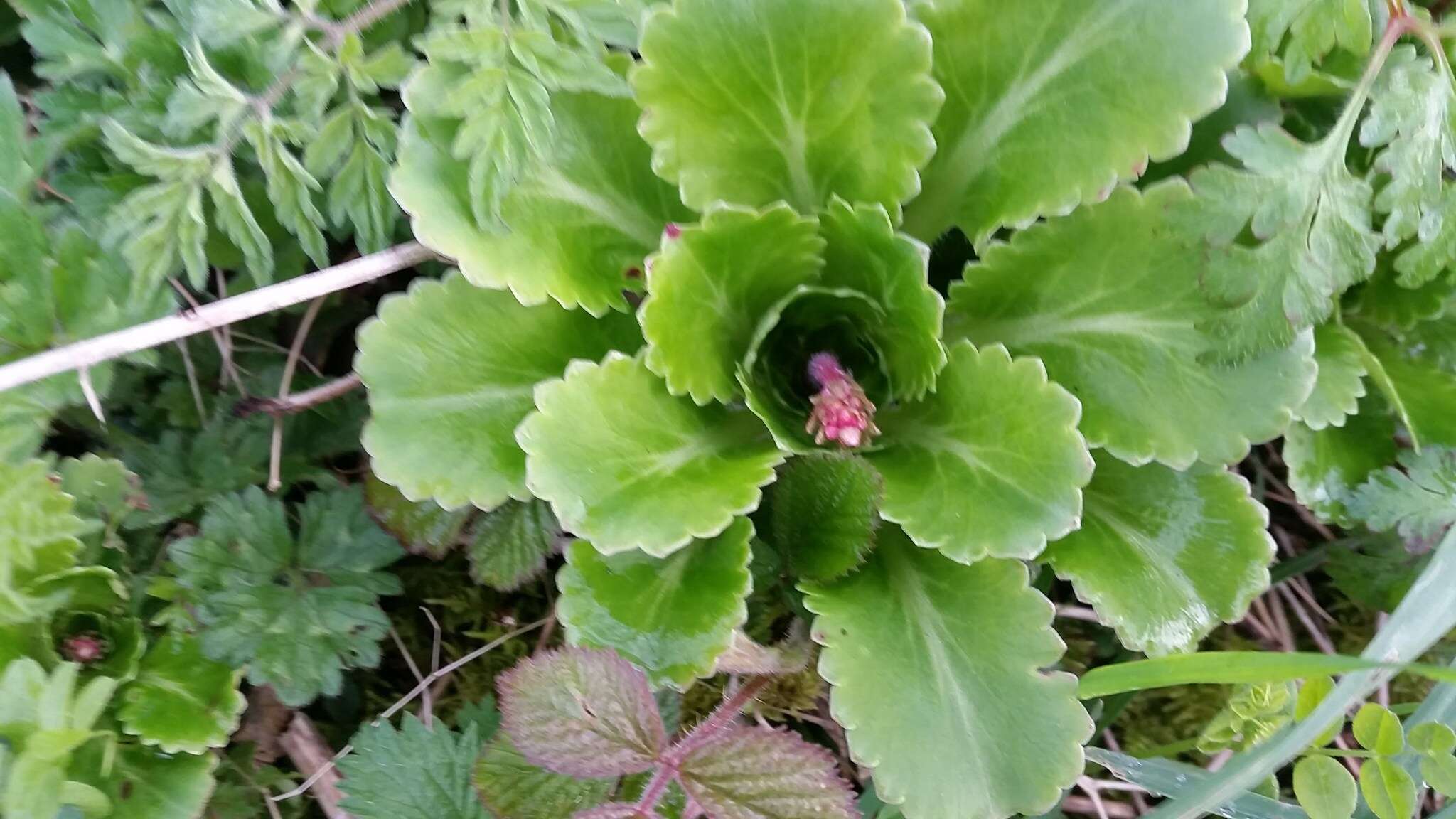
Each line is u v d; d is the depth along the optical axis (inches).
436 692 6.6
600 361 6.0
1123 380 5.7
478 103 5.2
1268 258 5.4
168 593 5.8
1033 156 5.6
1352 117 5.5
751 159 5.8
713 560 5.6
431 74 5.3
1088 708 6.7
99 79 6.0
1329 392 5.9
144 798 5.5
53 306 5.5
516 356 5.8
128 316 5.6
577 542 5.6
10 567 5.3
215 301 6.1
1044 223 5.7
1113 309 5.7
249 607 5.8
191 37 5.6
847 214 5.5
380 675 6.7
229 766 6.1
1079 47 5.4
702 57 5.4
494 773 5.1
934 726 5.3
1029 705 5.3
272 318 6.7
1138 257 5.6
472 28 5.2
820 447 6.0
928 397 6.0
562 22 5.7
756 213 5.5
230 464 6.2
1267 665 5.2
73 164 5.9
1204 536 5.8
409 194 5.3
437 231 5.3
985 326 6.0
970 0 5.5
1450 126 5.6
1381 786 5.4
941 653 5.5
